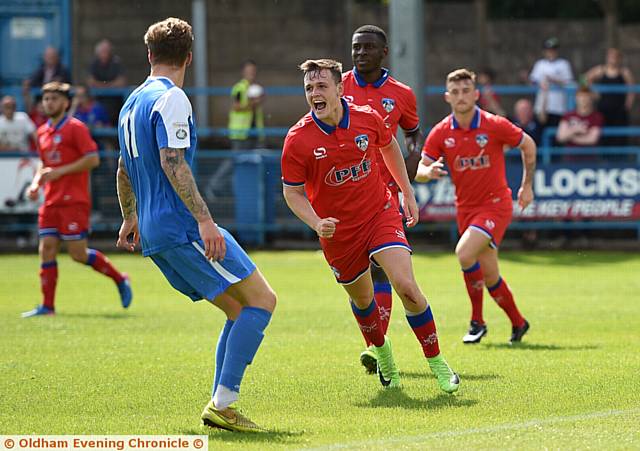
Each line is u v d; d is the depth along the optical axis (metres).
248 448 18.36
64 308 40.59
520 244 62.28
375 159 23.59
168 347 30.56
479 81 66.00
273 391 23.72
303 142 22.53
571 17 83.94
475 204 31.86
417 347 30.53
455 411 21.38
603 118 63.47
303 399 22.83
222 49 78.12
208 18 77.75
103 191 61.12
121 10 76.94
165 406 22.25
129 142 20.03
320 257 58.41
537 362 27.33
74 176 38.69
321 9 78.69
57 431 19.97
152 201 19.75
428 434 19.30
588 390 23.33
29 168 59.50
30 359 28.41
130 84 77.38
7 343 31.36
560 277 49.94
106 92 63.94
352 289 24.00
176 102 19.33
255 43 78.25
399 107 27.89
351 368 26.81
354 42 27.61
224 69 78.19
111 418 21.11
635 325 34.62
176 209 19.58
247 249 61.84
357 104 27.56
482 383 24.41
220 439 19.12
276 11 78.31
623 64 81.88
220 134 62.84
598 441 18.66
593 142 60.75
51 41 71.50
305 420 20.67
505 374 25.56
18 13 71.00
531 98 72.69
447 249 61.25
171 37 20.41
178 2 77.50
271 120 77.88
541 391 23.28
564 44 82.19
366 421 20.52
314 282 48.38
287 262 56.34
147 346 30.77
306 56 78.62
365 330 24.20
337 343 31.19
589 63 82.06
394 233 23.28
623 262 55.78
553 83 66.50
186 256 19.55
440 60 81.75
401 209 28.78
